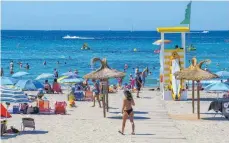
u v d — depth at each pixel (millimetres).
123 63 73000
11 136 19141
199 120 23062
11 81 31375
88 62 73375
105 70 23750
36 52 98875
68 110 26375
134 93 34875
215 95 33531
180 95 30234
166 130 20469
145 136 19125
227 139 18719
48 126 21344
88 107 27625
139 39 179250
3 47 118125
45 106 25266
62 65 68688
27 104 25516
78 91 31922
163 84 30969
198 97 23375
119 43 144000
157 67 65562
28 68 61125
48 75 37219
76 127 21156
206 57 85938
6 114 20375
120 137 18969
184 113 25172
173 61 30266
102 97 26359
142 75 39781
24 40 161750
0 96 22391
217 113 25031
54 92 35219
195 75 23000
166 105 28156
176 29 30578
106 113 25188
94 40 168000
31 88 30250
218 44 139750
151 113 25109
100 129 20672
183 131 20266
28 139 18562
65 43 141500
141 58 83438
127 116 19406
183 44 30891
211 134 19703
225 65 68875
